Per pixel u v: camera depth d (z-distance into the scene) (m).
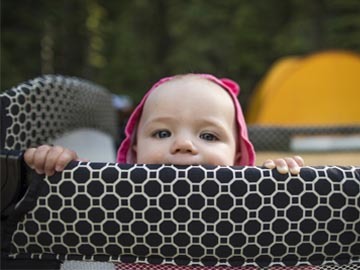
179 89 1.07
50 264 0.79
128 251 0.77
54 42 8.26
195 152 1.00
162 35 10.27
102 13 10.02
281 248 0.77
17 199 0.77
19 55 6.84
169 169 0.76
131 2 10.23
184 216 0.76
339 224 0.77
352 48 8.23
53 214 0.77
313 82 5.12
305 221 0.76
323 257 0.78
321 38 8.52
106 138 2.75
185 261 0.77
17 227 0.78
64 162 0.76
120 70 9.73
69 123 1.95
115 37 9.97
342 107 5.05
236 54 9.32
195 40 9.51
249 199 0.75
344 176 0.77
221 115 1.07
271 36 9.26
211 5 9.64
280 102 5.11
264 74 9.09
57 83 1.74
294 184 0.76
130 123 1.19
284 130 3.84
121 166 0.76
